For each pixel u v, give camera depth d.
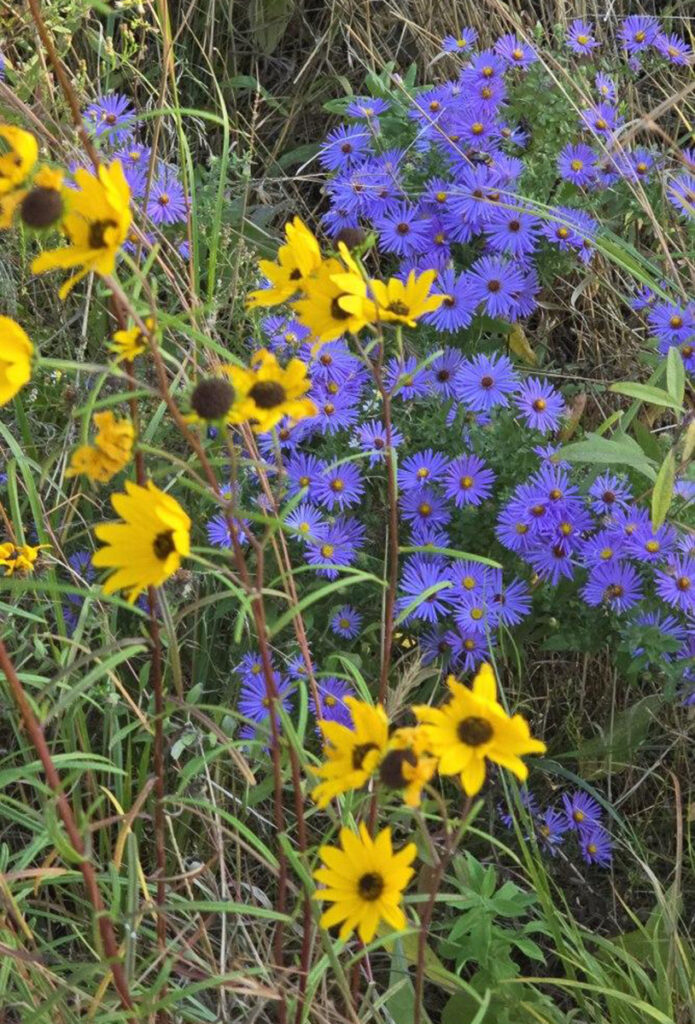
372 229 1.91
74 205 1.37
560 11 2.01
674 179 1.89
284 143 2.11
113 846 1.67
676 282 1.85
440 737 1.37
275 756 1.47
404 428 1.79
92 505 1.78
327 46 2.10
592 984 1.64
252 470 1.76
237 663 1.75
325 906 1.54
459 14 2.07
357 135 1.93
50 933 1.64
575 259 1.89
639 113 2.02
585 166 1.88
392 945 1.61
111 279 1.37
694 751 1.76
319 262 1.46
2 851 1.60
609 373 1.91
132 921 1.46
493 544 1.77
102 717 1.72
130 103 2.06
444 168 1.89
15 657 1.68
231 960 1.58
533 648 1.79
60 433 1.79
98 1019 1.48
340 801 1.54
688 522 1.75
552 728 1.78
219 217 1.76
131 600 1.39
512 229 1.84
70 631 1.73
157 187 1.86
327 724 1.41
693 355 1.83
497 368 1.77
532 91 1.90
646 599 1.72
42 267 1.36
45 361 1.36
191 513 1.76
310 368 1.79
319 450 1.81
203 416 1.39
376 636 1.76
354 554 1.75
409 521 1.79
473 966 1.70
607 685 1.77
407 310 1.46
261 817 1.63
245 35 2.12
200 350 1.68
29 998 1.53
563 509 1.73
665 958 1.67
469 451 1.78
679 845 1.66
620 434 1.75
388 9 2.09
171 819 1.67
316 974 1.50
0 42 1.85
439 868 1.40
